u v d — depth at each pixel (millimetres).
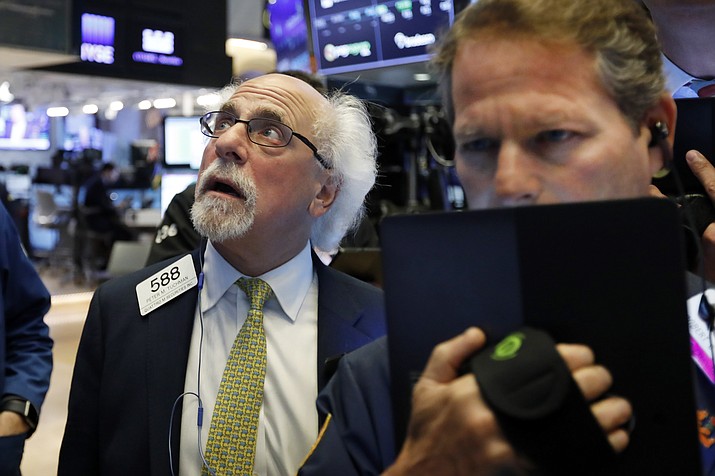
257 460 1398
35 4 7203
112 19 7762
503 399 552
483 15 728
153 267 1591
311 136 1571
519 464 550
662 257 604
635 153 736
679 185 794
